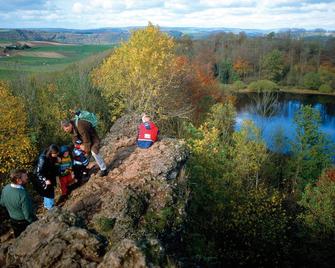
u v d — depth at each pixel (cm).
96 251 598
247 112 7131
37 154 2269
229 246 2245
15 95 2761
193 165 1906
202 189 1889
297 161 4138
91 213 889
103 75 3703
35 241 632
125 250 546
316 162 4119
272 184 4109
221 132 4006
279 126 5150
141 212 889
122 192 908
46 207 961
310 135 4197
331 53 12656
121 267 533
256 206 2419
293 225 3103
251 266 2328
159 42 3769
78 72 3703
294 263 2598
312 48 12794
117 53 3916
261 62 11331
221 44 13000
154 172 1009
